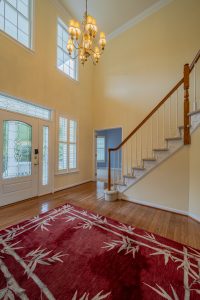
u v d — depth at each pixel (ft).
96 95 18.40
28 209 9.43
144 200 10.60
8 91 9.89
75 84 15.99
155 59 13.98
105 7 14.01
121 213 9.14
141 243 6.14
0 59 9.50
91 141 18.56
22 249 5.65
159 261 5.13
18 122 10.75
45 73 12.55
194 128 8.51
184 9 12.55
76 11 14.61
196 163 8.38
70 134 15.58
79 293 3.94
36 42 11.78
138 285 4.21
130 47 15.53
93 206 10.21
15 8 10.80
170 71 13.23
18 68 10.50
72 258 5.21
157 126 13.61
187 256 5.40
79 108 16.60
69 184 15.34
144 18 14.55
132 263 5.02
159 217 8.68
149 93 14.29
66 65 15.43
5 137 9.98
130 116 15.48
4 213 8.81
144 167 10.57
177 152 9.31
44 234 6.67
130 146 15.23
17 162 10.69
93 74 18.76
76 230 7.04
